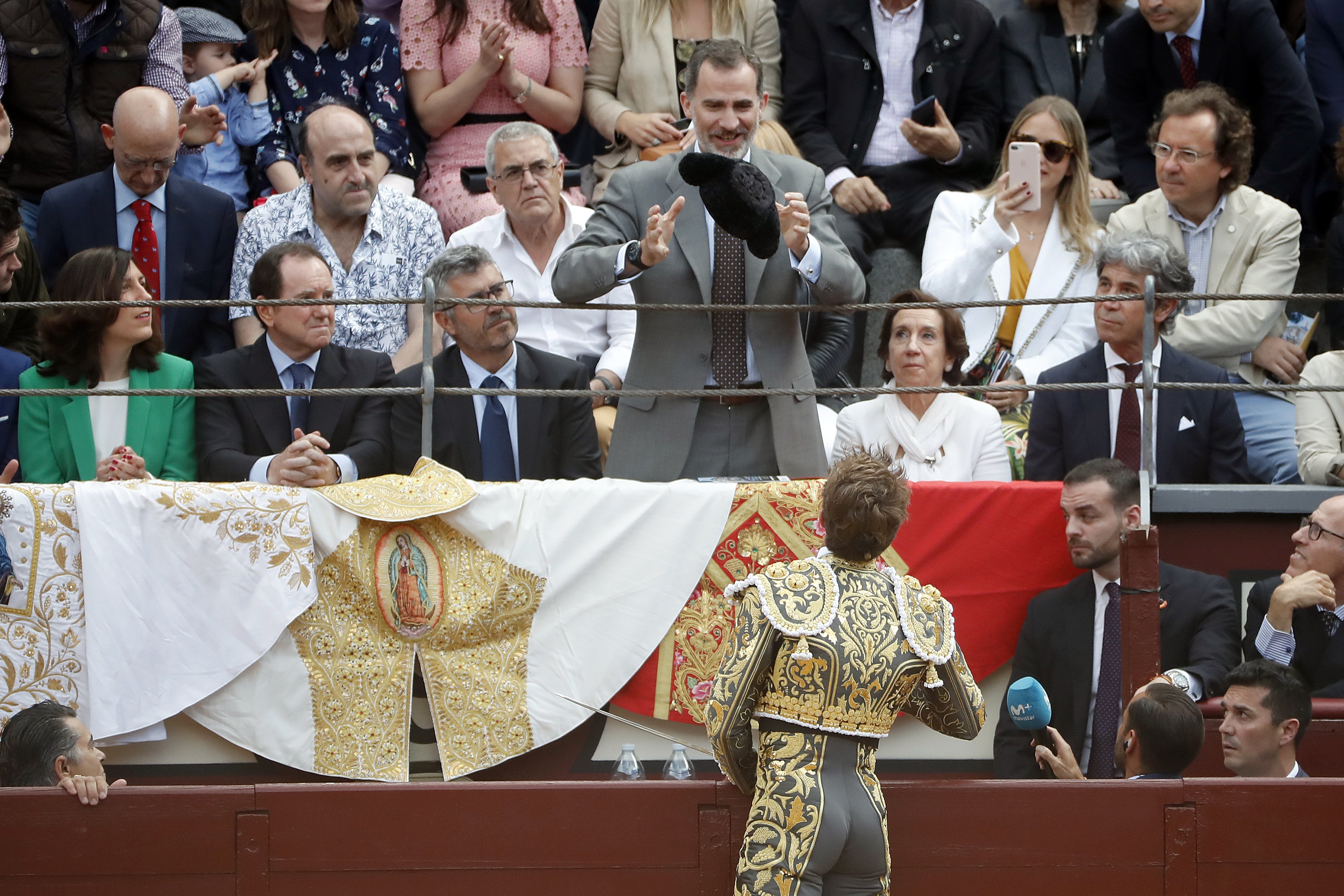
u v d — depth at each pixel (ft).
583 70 102.53
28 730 58.80
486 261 70.69
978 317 87.15
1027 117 87.81
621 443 68.08
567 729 64.49
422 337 81.41
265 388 71.72
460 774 63.67
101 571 62.80
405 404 71.26
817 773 51.52
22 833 57.93
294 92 98.58
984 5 105.70
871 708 51.90
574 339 87.04
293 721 63.52
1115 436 74.33
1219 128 86.12
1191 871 59.26
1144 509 64.64
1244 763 61.87
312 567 63.62
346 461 68.54
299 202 85.92
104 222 85.56
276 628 62.95
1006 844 59.26
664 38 101.19
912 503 67.10
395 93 98.89
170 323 85.40
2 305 64.34
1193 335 85.71
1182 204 87.81
